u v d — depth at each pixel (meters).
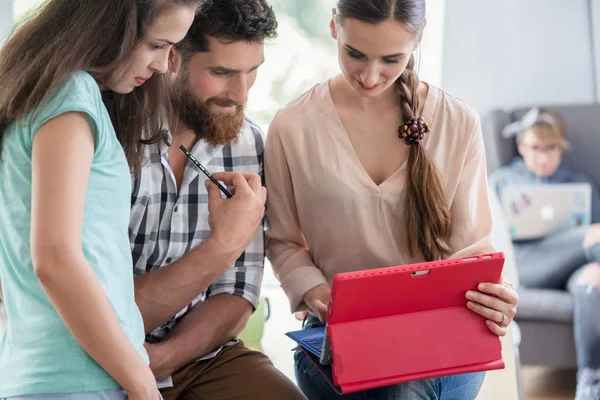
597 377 3.52
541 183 4.10
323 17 4.23
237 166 2.10
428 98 2.07
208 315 2.03
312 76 4.28
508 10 4.43
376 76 1.88
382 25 1.80
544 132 4.07
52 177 1.39
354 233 2.04
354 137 2.06
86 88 1.46
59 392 1.42
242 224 1.88
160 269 1.92
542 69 4.45
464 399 2.03
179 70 1.94
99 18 1.49
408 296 1.71
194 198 2.03
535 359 3.67
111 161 1.49
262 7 1.91
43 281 1.37
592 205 4.00
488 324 1.77
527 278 3.86
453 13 4.46
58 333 1.43
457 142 2.06
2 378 1.46
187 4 1.52
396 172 2.02
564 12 4.40
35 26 1.50
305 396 2.04
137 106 1.84
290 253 2.12
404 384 1.84
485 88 4.50
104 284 1.47
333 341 1.68
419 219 2.00
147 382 1.43
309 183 2.05
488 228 2.12
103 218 1.48
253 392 1.96
